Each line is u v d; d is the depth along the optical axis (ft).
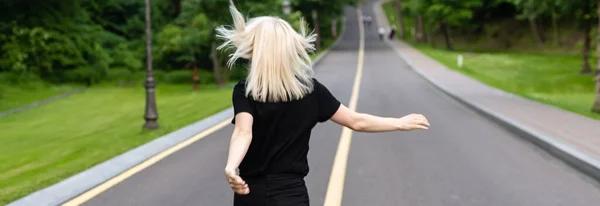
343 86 91.61
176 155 37.14
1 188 29.86
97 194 27.20
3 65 137.39
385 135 44.68
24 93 119.75
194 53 139.13
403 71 124.88
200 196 26.73
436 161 34.63
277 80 9.77
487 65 162.09
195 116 60.18
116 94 119.65
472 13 235.20
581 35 215.72
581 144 36.96
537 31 232.12
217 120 54.60
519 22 250.16
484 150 38.45
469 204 25.08
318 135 44.60
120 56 167.32
